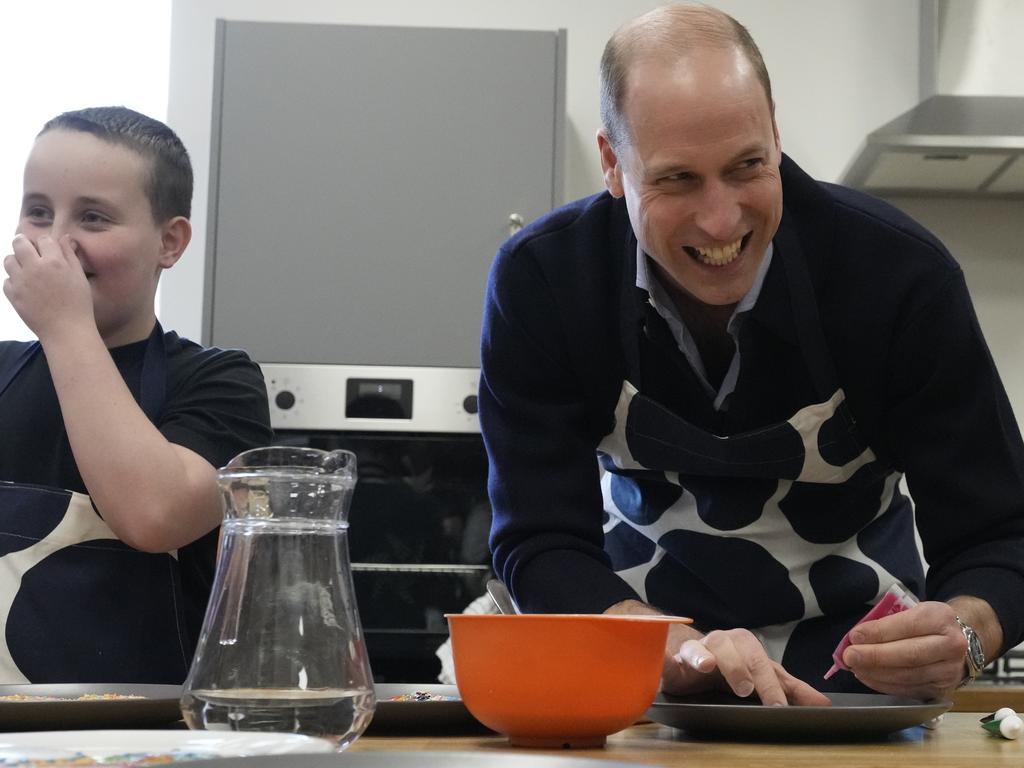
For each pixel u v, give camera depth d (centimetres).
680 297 134
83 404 125
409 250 265
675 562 148
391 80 269
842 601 144
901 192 294
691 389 138
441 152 268
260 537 66
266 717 64
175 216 146
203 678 65
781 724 89
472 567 253
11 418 136
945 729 103
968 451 130
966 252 296
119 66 310
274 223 265
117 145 138
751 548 143
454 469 256
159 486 122
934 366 131
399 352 262
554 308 138
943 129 267
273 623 65
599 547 137
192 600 131
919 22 299
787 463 138
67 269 130
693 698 110
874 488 146
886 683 105
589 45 301
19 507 121
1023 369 292
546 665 81
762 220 119
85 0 310
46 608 119
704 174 116
